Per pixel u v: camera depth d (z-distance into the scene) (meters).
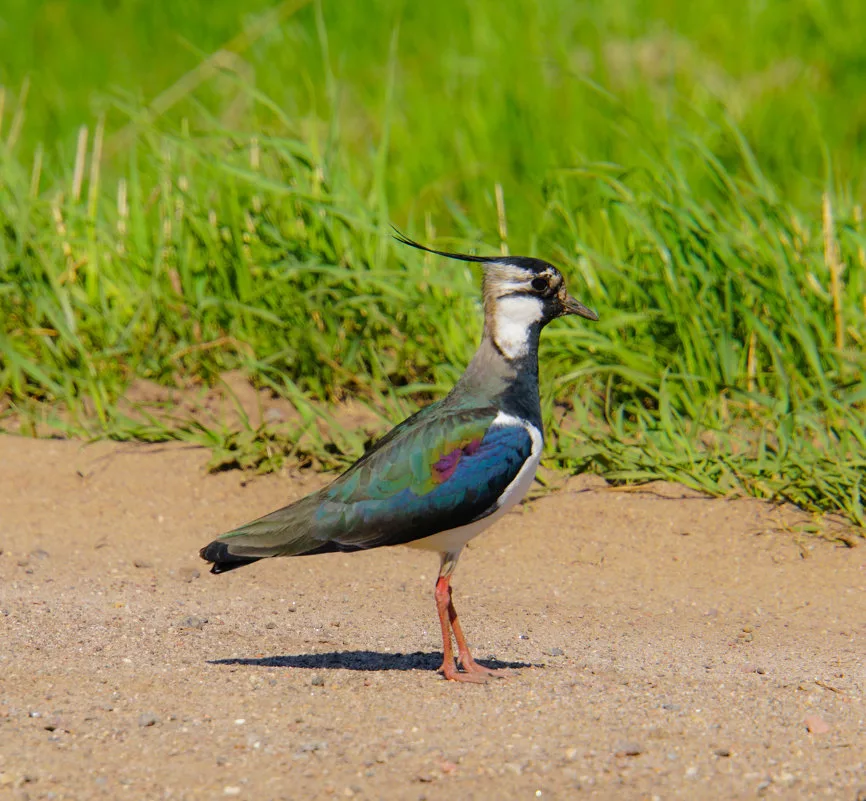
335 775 7.65
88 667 9.27
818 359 13.26
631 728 8.29
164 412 14.34
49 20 25.47
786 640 10.20
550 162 17.92
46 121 21.27
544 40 22.17
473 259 9.98
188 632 10.09
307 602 10.91
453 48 22.00
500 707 8.66
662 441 13.10
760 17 23.00
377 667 9.47
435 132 19.52
